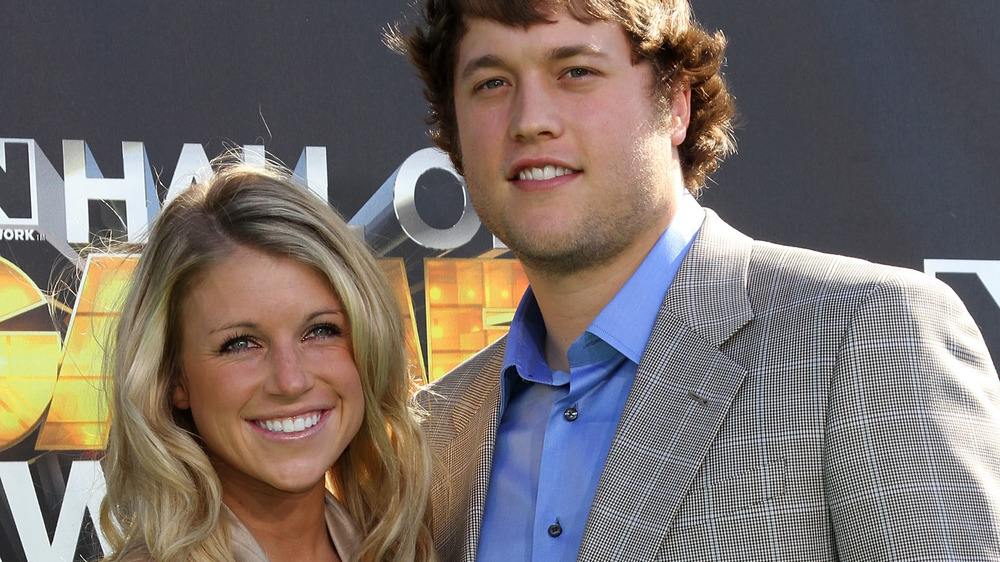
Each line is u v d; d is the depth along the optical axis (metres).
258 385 1.62
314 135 2.50
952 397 1.45
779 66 2.64
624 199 1.71
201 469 1.66
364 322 1.71
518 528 1.74
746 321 1.62
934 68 2.67
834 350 1.51
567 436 1.75
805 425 1.50
